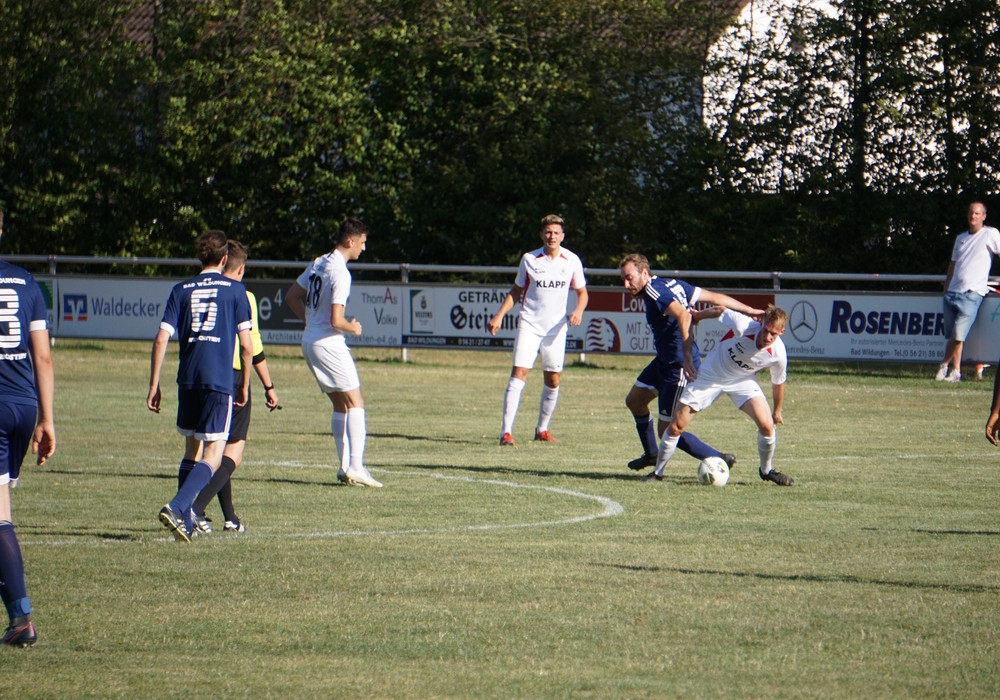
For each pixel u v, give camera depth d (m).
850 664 12.05
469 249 66.44
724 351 23.67
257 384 44.38
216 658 12.27
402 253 67.50
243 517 20.23
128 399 39.84
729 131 64.81
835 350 46.59
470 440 31.19
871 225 62.38
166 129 66.56
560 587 15.16
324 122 66.19
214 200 68.94
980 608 14.18
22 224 68.94
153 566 16.33
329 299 23.52
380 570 16.09
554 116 65.88
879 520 19.94
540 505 21.45
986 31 60.78
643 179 65.69
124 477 24.75
